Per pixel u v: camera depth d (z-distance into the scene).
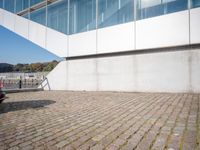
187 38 10.37
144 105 7.11
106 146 3.20
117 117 5.32
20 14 19.62
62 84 16.27
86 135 3.81
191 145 3.11
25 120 5.18
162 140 3.37
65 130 4.20
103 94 11.61
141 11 12.06
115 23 13.19
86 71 14.88
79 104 7.89
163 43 11.11
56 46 16.47
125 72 12.84
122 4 12.93
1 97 7.60
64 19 16.05
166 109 6.13
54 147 3.22
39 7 17.88
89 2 14.64
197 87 10.19
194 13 10.20
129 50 12.46
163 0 11.25
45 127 4.46
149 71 11.83
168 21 10.98
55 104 8.00
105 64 13.87
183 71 10.64
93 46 14.21
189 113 5.39
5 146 3.30
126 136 3.66
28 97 10.73
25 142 3.48
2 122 4.98
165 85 11.20
